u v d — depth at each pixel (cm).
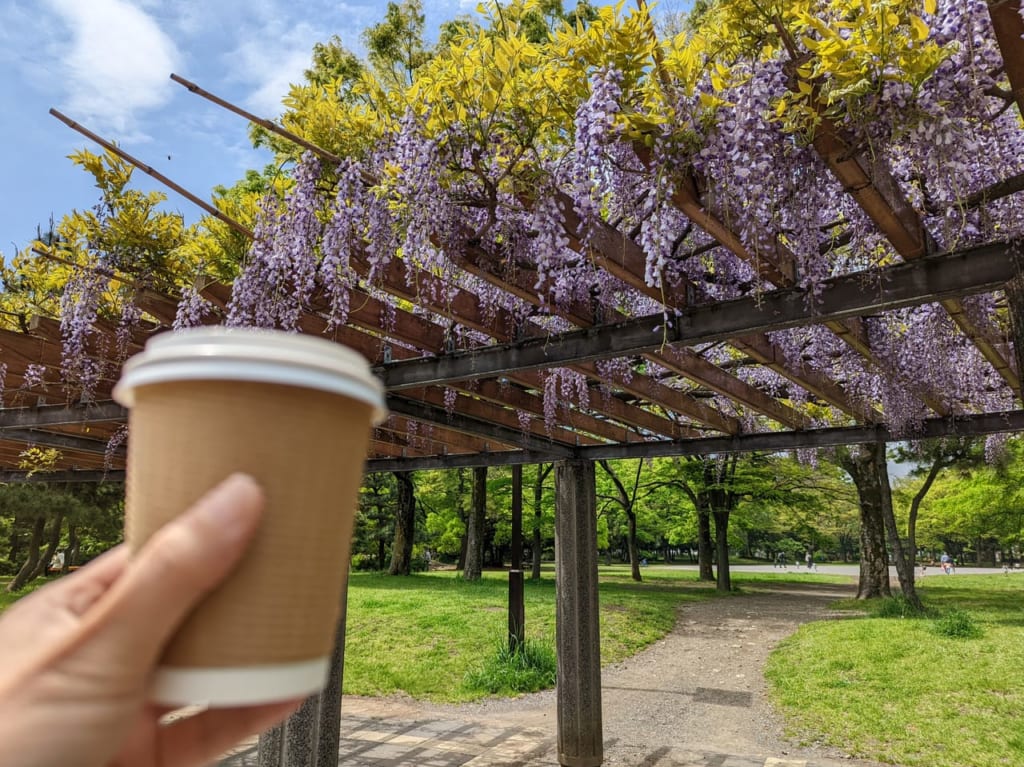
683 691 741
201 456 37
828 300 233
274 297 257
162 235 285
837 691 686
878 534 1355
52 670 37
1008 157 208
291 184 261
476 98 199
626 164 214
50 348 349
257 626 37
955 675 693
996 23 145
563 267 262
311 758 281
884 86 166
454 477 2312
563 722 438
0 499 1397
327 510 40
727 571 1731
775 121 185
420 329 310
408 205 220
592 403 398
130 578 35
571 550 456
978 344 314
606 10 174
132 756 52
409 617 1041
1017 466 1236
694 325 260
